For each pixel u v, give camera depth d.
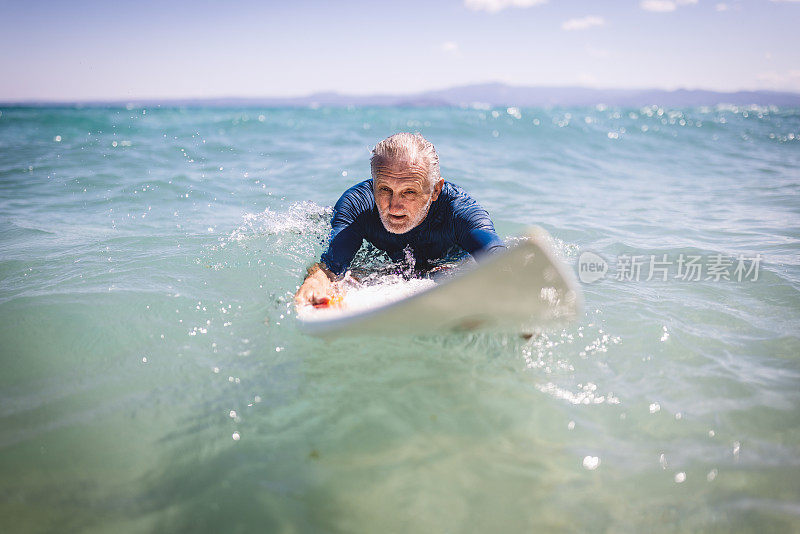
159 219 3.26
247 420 1.30
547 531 1.02
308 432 1.27
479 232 2.10
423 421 1.32
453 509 1.06
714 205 4.16
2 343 1.59
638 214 3.79
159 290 2.01
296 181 4.75
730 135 12.05
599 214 3.77
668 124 14.82
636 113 29.39
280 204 3.77
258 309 1.87
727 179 5.71
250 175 5.03
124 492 1.07
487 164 6.31
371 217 2.27
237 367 1.52
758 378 1.51
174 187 4.30
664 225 3.45
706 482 1.13
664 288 2.22
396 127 11.84
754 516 1.04
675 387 1.47
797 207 4.05
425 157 2.03
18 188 4.18
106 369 1.49
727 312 1.97
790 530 1.00
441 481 1.13
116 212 3.46
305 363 1.55
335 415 1.33
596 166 6.69
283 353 1.60
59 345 1.59
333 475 1.14
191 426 1.27
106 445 1.20
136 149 6.90
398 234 2.26
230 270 2.27
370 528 1.02
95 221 3.19
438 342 1.66
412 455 1.20
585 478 1.15
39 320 1.73
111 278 2.13
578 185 5.08
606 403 1.40
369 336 1.65
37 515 1.01
